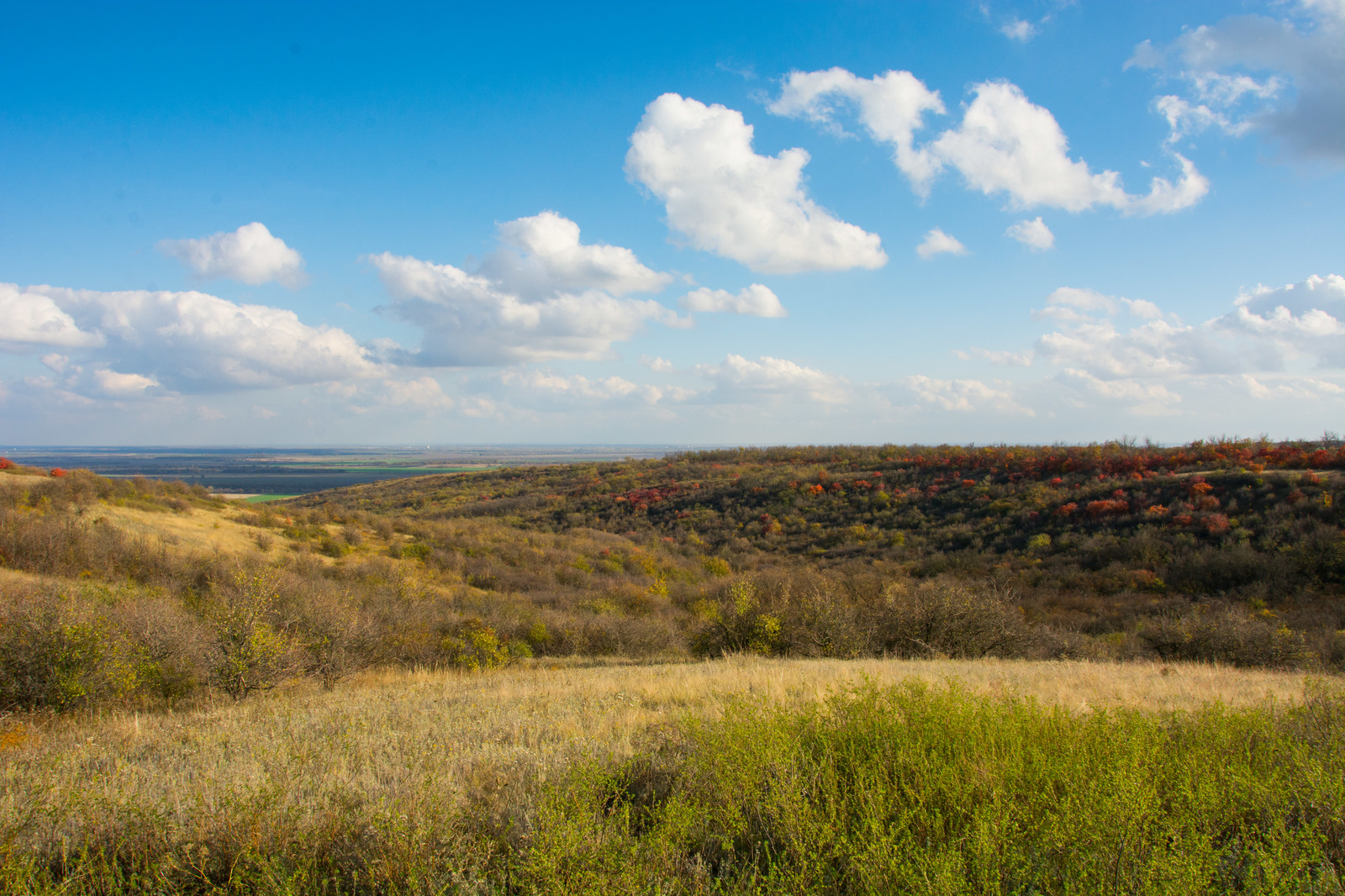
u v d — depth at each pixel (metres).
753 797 3.39
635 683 9.55
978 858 2.54
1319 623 20.84
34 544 19.59
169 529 27.91
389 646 15.06
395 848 3.04
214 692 9.62
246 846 3.04
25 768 4.94
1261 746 3.97
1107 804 2.71
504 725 6.34
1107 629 22.94
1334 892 2.48
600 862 2.75
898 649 16.09
